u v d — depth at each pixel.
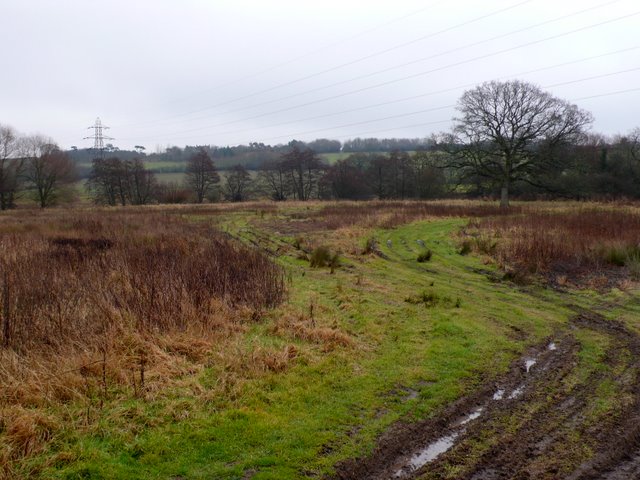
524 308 9.24
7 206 47.56
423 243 18.52
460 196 51.78
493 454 4.37
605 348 7.06
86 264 10.30
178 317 7.12
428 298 9.58
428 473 4.10
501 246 15.73
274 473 4.08
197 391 5.36
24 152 47.53
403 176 55.78
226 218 29.30
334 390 5.60
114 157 56.38
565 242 14.32
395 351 6.81
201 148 61.72
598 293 10.35
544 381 5.93
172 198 54.84
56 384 5.08
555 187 36.59
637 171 39.72
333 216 27.16
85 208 41.09
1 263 9.90
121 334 6.48
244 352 6.34
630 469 4.12
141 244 14.42
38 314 6.69
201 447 4.42
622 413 5.08
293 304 8.90
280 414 5.03
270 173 61.16
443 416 5.07
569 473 4.07
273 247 17.44
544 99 33.38
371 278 11.99
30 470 3.95
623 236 14.71
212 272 9.16
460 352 6.82
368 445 4.52
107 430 4.54
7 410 4.50
